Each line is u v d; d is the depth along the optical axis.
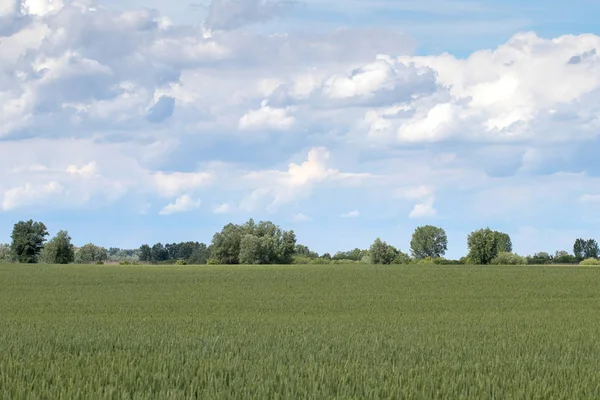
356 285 56.06
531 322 26.83
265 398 10.52
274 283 58.56
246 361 14.29
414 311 33.44
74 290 49.91
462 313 32.12
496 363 14.42
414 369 13.41
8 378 11.66
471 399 10.85
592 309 35.50
